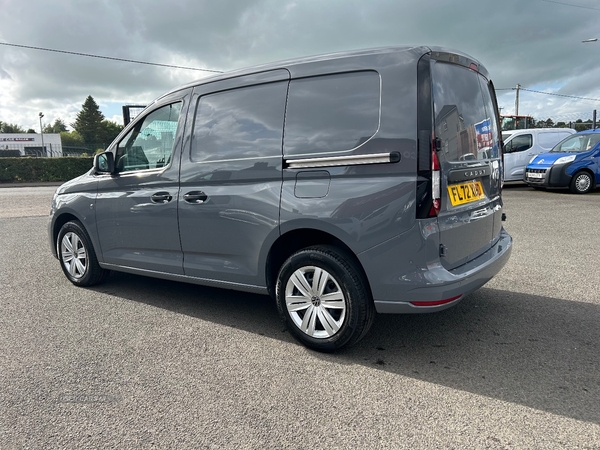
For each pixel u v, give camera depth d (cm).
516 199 1169
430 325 383
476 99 352
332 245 328
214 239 379
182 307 440
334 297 321
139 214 429
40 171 2786
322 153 317
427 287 289
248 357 331
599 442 229
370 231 299
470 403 266
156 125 421
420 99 286
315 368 313
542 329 369
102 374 308
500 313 404
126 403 272
